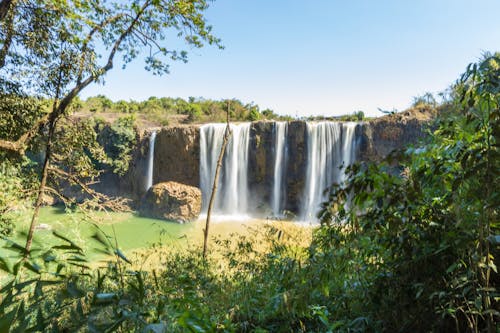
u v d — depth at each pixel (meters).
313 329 1.96
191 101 40.00
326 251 1.68
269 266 2.40
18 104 7.67
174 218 19.56
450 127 1.39
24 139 6.95
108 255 0.76
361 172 1.46
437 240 1.41
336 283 1.91
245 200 23.69
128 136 25.19
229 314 1.94
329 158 21.69
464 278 1.25
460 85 1.34
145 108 39.34
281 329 1.87
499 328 1.29
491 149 1.11
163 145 24.80
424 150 1.40
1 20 6.40
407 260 1.54
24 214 6.71
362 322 1.75
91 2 7.11
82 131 8.33
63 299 0.64
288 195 22.72
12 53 7.22
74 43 6.96
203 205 24.17
